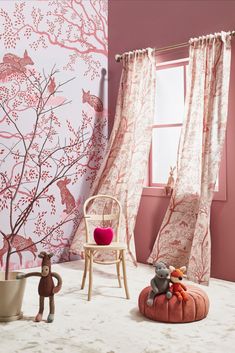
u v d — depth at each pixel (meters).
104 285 3.37
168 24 3.97
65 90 4.21
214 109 3.47
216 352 2.13
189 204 3.71
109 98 4.59
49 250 4.09
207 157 3.48
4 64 3.74
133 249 4.02
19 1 3.84
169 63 4.07
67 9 4.23
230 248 3.50
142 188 4.04
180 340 2.28
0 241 3.70
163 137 4.35
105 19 4.57
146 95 4.08
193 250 3.49
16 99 3.82
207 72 3.59
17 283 2.59
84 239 4.16
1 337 2.33
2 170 3.72
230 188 3.50
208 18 3.65
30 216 3.92
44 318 2.62
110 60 4.57
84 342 2.26
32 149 3.94
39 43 4.00
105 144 4.58
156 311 2.55
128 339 2.30
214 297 3.05
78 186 4.33
